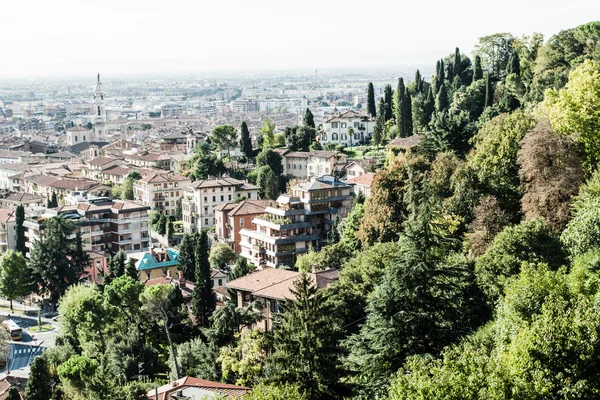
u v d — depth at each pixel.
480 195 106.62
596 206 81.25
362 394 66.69
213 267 190.38
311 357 70.44
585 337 52.56
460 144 132.12
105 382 94.81
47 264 184.75
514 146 108.00
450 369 53.09
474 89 199.88
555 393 51.19
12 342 162.50
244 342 100.31
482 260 83.88
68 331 142.62
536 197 96.19
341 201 185.00
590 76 103.75
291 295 107.69
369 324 67.00
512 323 62.16
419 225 68.06
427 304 65.69
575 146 99.31
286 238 177.50
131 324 131.12
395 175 122.06
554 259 81.62
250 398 64.56
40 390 107.88
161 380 112.75
